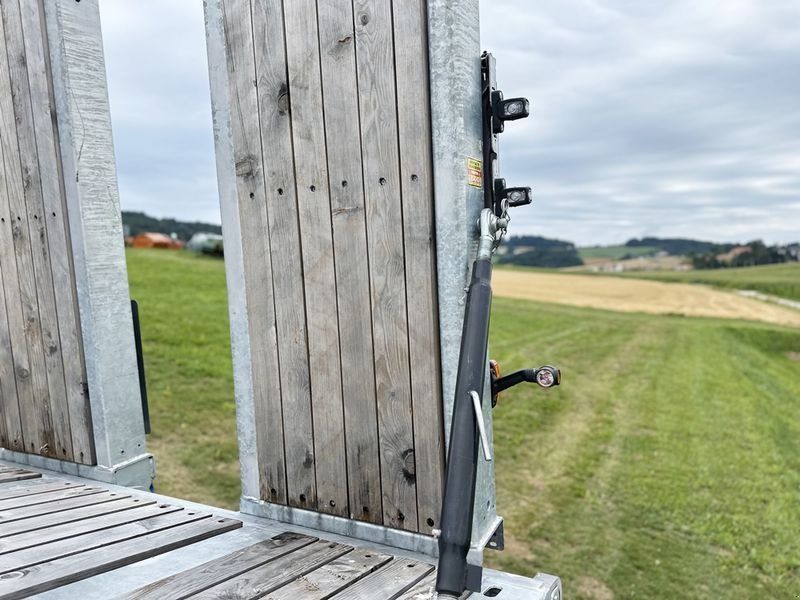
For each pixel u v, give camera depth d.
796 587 4.98
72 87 2.27
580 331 22.41
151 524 1.82
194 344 11.16
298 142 1.76
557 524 5.98
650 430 9.94
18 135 2.43
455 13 1.48
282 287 1.83
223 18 1.84
